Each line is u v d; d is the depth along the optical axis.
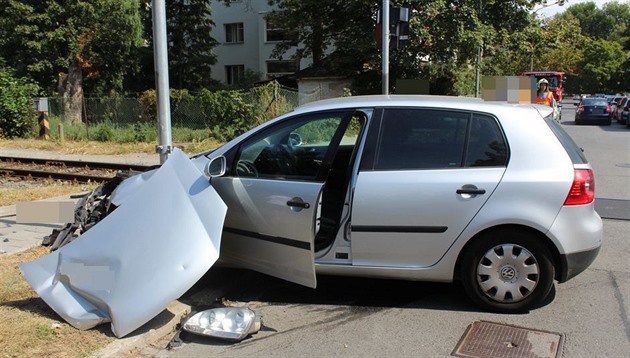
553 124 4.31
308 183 4.24
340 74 24.48
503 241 4.14
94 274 4.00
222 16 42.25
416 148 4.25
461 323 4.10
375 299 4.62
